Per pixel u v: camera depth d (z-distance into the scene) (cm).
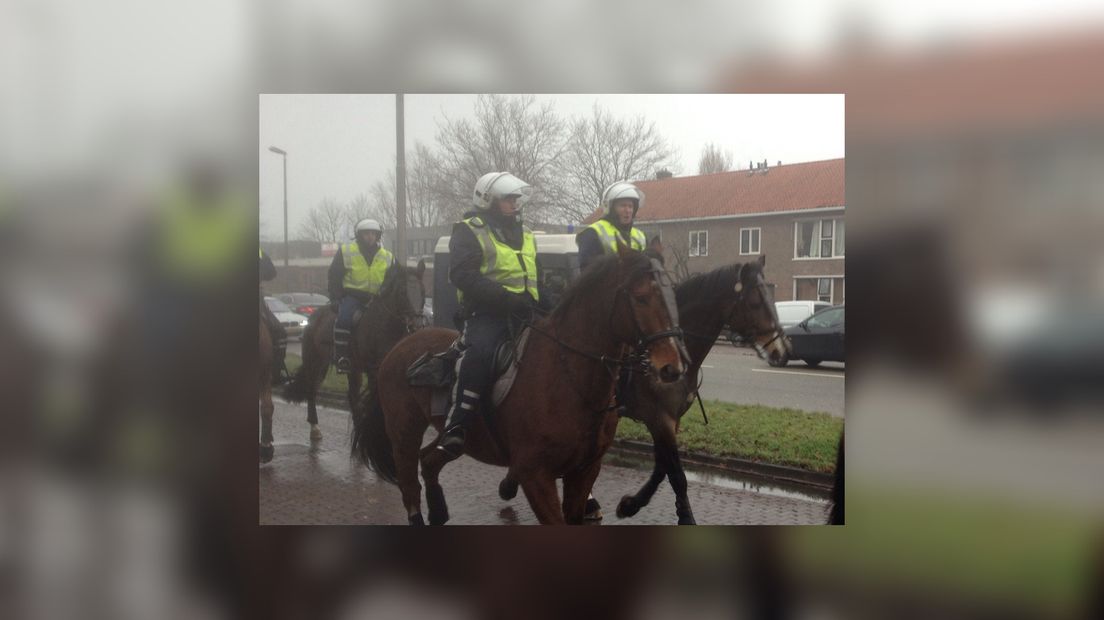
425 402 484
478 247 461
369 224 751
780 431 689
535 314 466
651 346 391
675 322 394
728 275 500
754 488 616
